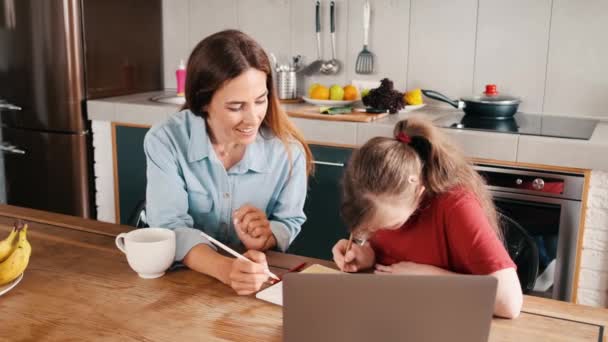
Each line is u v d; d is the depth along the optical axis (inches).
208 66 56.9
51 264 57.5
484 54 118.5
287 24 132.6
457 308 37.5
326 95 123.9
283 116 66.9
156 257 53.5
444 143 54.0
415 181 49.6
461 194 53.7
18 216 71.2
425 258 56.8
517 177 96.2
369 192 48.6
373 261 58.5
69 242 63.1
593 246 93.5
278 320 47.4
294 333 39.0
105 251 60.7
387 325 38.1
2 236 64.8
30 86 128.6
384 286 37.4
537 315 48.6
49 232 66.0
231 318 47.6
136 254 53.4
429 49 122.4
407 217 51.6
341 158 109.0
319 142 110.3
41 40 125.3
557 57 113.5
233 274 51.5
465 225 51.7
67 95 126.4
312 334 38.8
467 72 120.6
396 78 126.2
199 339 44.6
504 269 48.7
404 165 48.6
